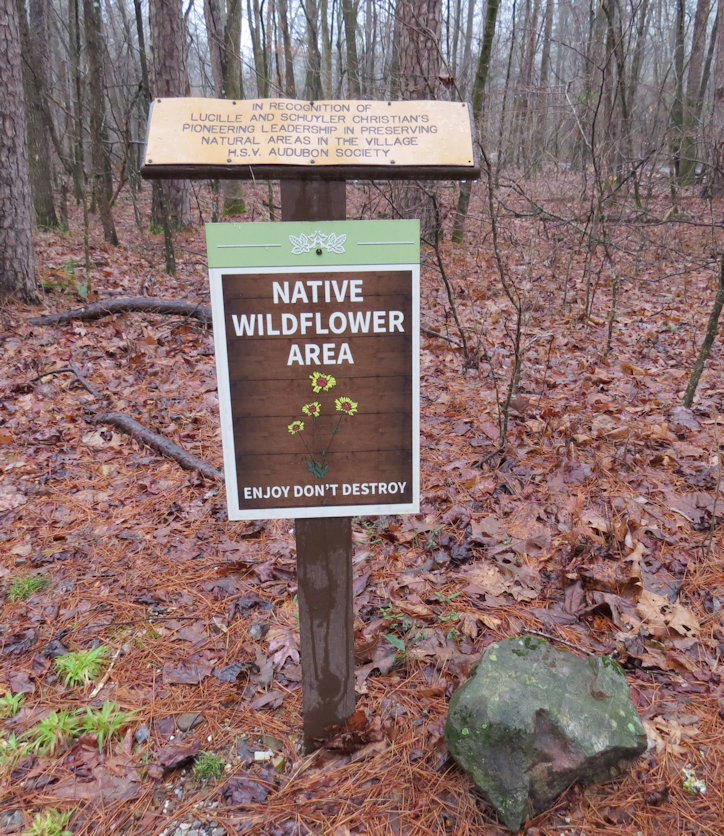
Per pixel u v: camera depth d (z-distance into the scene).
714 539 3.17
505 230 9.18
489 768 1.93
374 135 1.75
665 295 7.62
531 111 8.20
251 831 1.95
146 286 8.42
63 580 3.06
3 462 4.09
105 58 12.98
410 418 1.93
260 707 2.39
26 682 2.47
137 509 3.65
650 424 4.32
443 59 4.73
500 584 2.95
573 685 2.07
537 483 3.74
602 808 1.96
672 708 2.30
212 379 5.47
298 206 1.79
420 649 2.60
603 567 2.98
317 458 1.95
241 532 3.44
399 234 1.78
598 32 8.38
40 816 1.97
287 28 14.62
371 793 2.05
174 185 13.48
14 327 6.57
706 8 16.22
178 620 2.81
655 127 9.71
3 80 6.71
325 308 1.83
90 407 4.87
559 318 7.00
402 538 3.31
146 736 2.26
